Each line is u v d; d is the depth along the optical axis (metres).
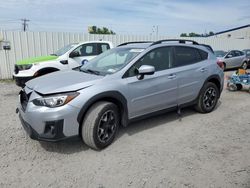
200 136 4.53
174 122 5.25
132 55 4.55
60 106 3.52
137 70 4.35
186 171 3.34
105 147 4.01
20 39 11.66
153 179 3.16
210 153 3.86
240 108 6.45
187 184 3.06
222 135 4.58
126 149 3.98
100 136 3.89
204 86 5.63
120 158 3.69
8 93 8.20
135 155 3.78
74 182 3.10
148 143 4.21
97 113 3.77
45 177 3.20
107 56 4.96
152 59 4.68
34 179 3.15
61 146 4.05
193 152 3.89
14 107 6.36
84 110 3.70
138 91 4.34
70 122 3.60
